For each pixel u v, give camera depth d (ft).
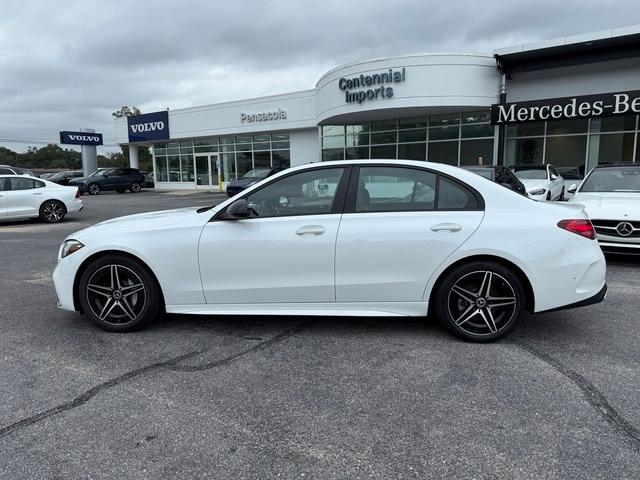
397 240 13.04
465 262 13.07
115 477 7.90
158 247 13.80
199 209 15.38
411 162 13.57
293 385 11.04
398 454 8.43
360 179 13.57
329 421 9.52
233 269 13.67
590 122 60.64
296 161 93.71
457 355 12.59
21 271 24.08
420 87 62.64
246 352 12.98
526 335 13.98
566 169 63.10
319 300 13.65
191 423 9.49
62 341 13.94
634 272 22.31
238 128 97.86
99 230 14.43
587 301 12.94
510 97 65.05
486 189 13.24
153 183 121.80
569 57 59.06
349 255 13.24
